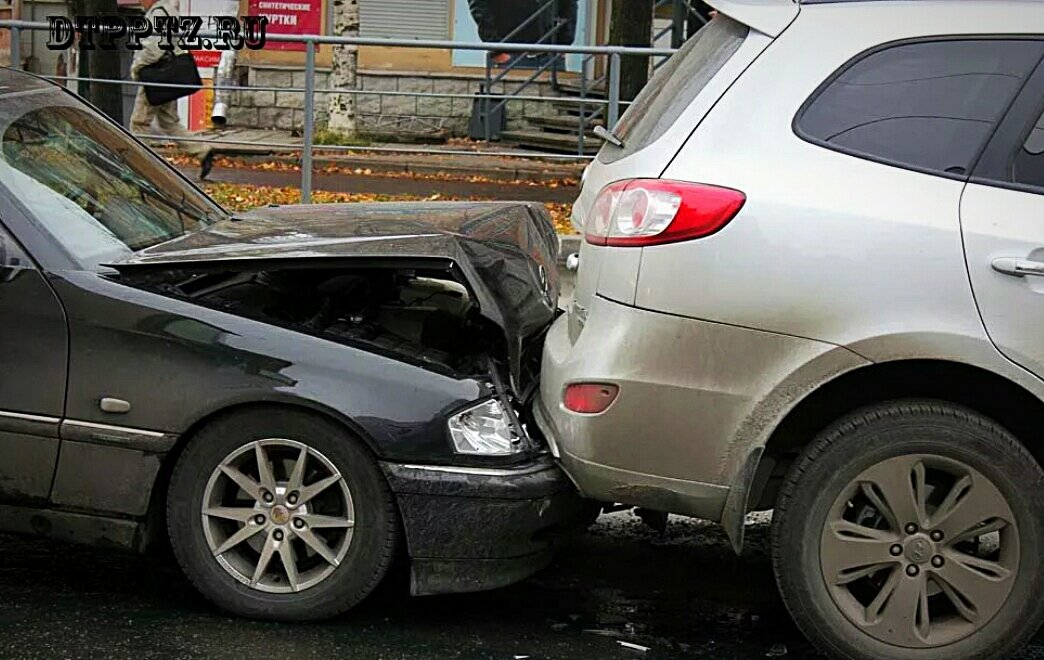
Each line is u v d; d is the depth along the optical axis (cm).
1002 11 387
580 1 1634
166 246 461
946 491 384
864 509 388
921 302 368
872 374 387
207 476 419
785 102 385
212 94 1400
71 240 439
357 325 459
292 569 420
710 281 375
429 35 1648
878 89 385
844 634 387
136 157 532
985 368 367
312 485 416
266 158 1105
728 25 411
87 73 1130
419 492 407
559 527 425
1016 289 366
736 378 376
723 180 379
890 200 373
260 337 416
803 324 371
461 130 1586
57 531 429
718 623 440
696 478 385
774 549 393
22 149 465
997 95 381
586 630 431
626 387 383
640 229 383
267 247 450
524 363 466
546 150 1397
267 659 399
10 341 423
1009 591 380
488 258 470
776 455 397
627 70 1106
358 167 1098
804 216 373
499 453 411
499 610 445
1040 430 394
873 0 393
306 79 934
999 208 371
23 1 1692
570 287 840
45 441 423
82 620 424
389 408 408
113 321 420
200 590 425
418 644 414
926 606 385
